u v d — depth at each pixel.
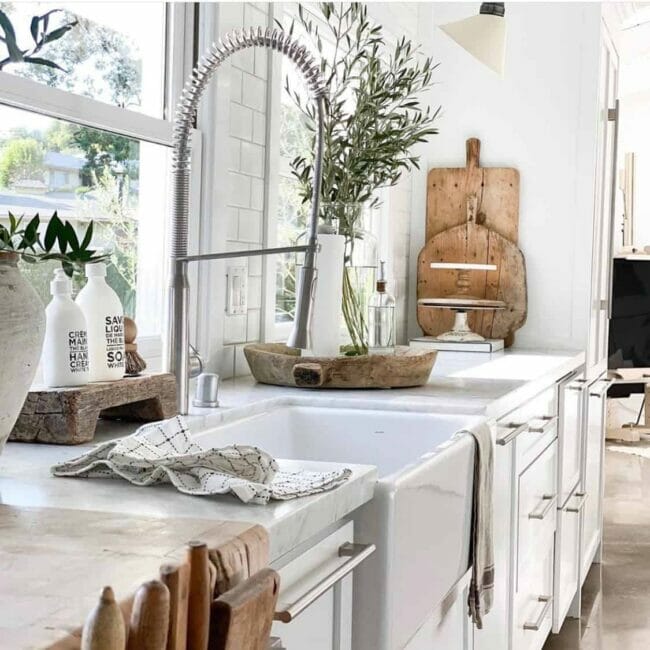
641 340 8.16
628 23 6.84
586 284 4.34
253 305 3.06
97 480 1.54
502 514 2.74
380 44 4.05
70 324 1.82
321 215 3.10
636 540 5.33
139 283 2.58
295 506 1.40
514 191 4.41
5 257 1.44
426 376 2.85
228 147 2.81
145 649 0.85
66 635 0.86
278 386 2.78
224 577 1.12
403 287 4.43
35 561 1.07
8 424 1.47
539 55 4.39
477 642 2.48
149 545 1.14
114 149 2.43
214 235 2.75
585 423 4.26
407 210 4.47
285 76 3.42
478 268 4.25
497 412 2.58
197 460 1.50
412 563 1.81
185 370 2.18
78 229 2.31
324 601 1.53
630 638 3.92
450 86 4.50
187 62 2.70
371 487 1.67
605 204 4.76
